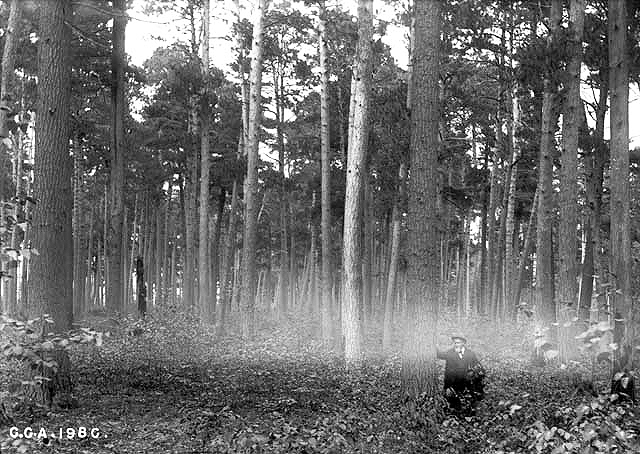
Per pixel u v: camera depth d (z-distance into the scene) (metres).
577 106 13.48
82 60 22.62
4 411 8.00
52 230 9.57
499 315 30.31
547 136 16.72
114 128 19.58
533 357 14.82
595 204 19.45
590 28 15.55
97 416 9.09
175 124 32.50
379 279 30.30
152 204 49.00
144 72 25.75
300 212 47.38
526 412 7.79
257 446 6.57
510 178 27.03
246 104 29.70
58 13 9.92
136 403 10.20
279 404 10.10
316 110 31.06
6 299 28.19
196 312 22.70
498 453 6.29
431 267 9.18
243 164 29.03
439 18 9.40
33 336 7.29
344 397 10.67
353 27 21.95
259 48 20.25
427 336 9.09
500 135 26.73
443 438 7.18
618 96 9.77
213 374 13.00
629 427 6.33
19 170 25.61
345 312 14.08
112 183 19.56
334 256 46.41
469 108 25.86
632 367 8.30
